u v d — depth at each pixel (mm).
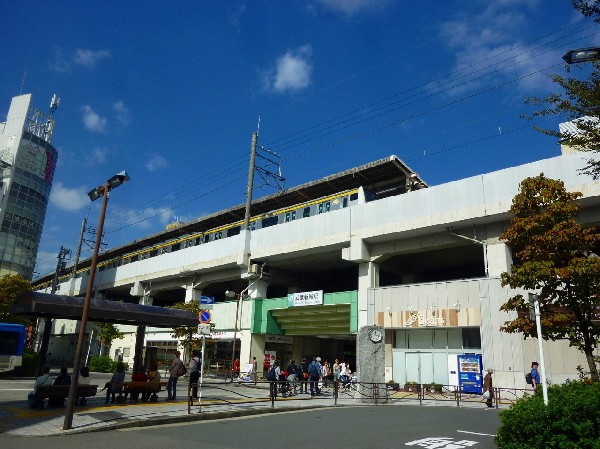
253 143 41688
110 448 8867
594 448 6602
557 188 12953
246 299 37969
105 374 38750
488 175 25438
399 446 9641
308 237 33719
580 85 9828
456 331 26188
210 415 13469
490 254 25516
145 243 61844
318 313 34000
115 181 13094
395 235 29156
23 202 73750
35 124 80000
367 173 36000
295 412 15641
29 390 19406
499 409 17750
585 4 9297
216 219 49812
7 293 34656
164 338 44031
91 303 15531
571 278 11578
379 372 20547
